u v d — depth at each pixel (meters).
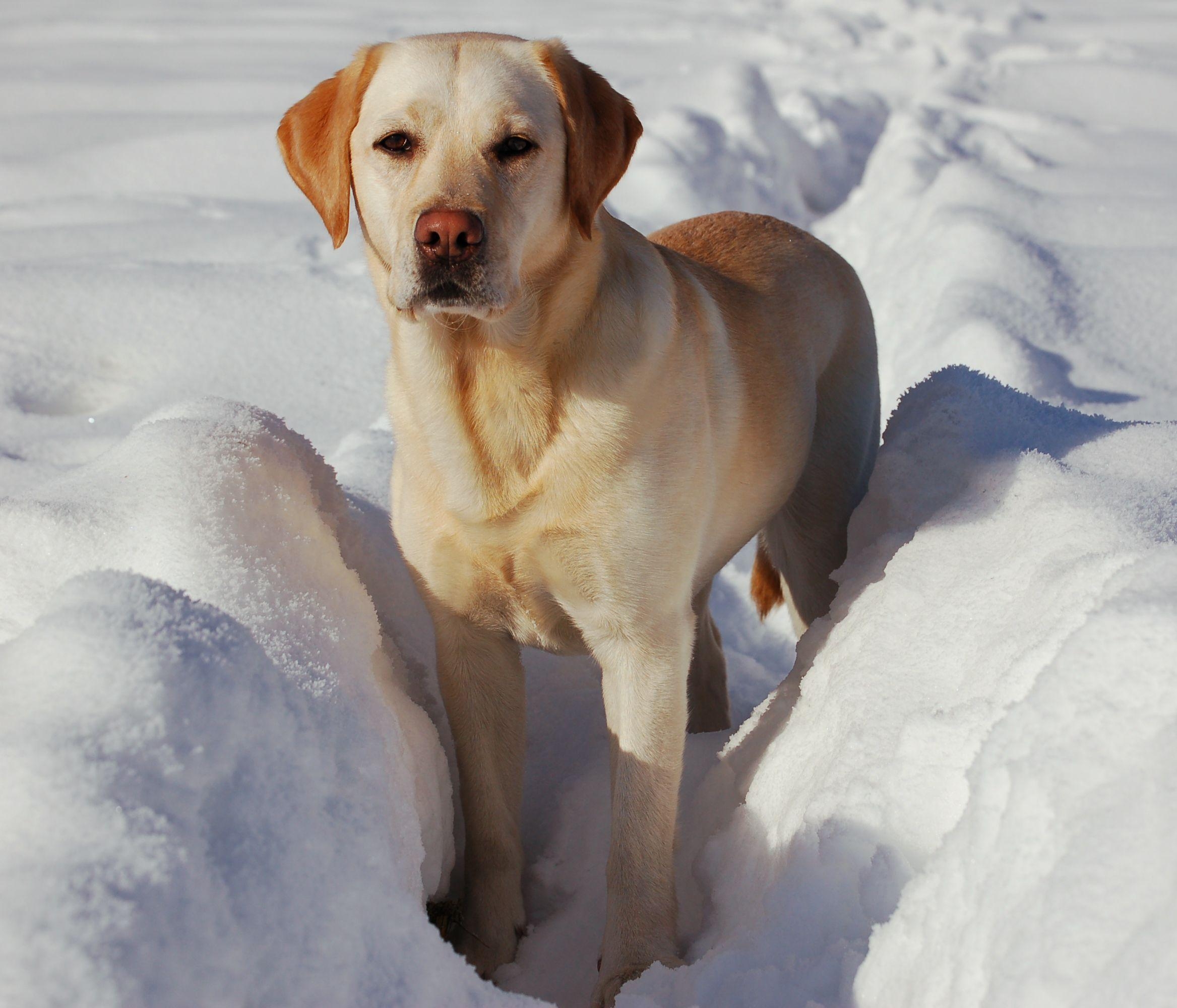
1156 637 1.31
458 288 1.83
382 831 1.46
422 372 2.00
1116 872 1.14
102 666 1.27
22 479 3.33
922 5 13.09
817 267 2.87
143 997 1.05
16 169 6.55
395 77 2.02
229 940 1.16
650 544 2.03
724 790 2.30
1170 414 3.58
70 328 4.41
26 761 1.16
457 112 1.95
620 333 1.99
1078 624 1.53
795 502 2.87
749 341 2.49
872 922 1.52
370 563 2.57
